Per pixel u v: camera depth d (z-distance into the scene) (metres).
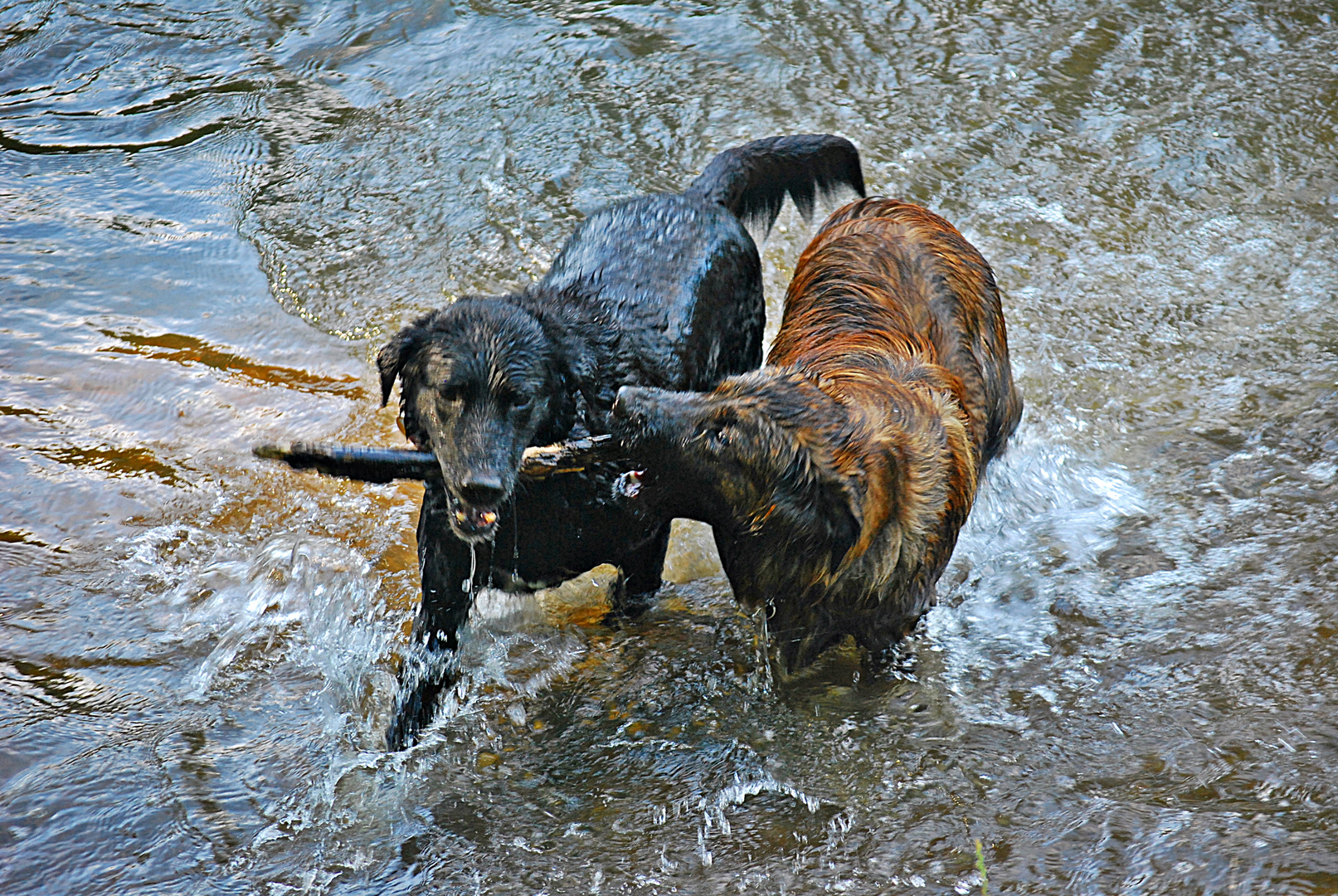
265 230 10.23
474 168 10.74
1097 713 5.92
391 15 13.14
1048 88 11.51
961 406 6.56
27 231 10.27
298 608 6.88
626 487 5.92
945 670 6.34
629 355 6.18
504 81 11.89
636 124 11.17
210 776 5.79
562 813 5.62
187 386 8.59
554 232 9.92
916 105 11.32
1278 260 9.48
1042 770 5.61
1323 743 5.51
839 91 11.55
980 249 9.66
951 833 5.32
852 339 6.59
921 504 5.86
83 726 6.05
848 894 5.07
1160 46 12.07
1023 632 6.55
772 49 12.18
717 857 5.32
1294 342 8.62
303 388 8.57
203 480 7.79
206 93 12.12
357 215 10.32
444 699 6.26
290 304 9.44
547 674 6.51
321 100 11.89
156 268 9.84
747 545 5.91
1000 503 7.47
